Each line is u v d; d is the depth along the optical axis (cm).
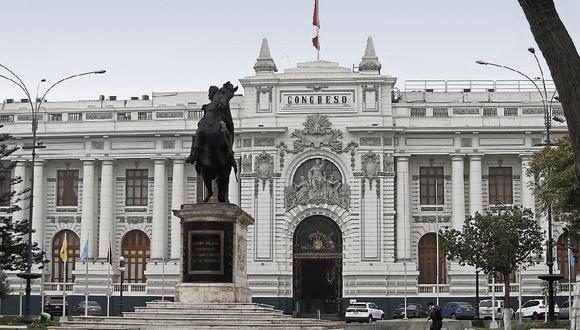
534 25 1816
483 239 6506
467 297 9481
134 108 10094
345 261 9669
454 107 9825
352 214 9706
